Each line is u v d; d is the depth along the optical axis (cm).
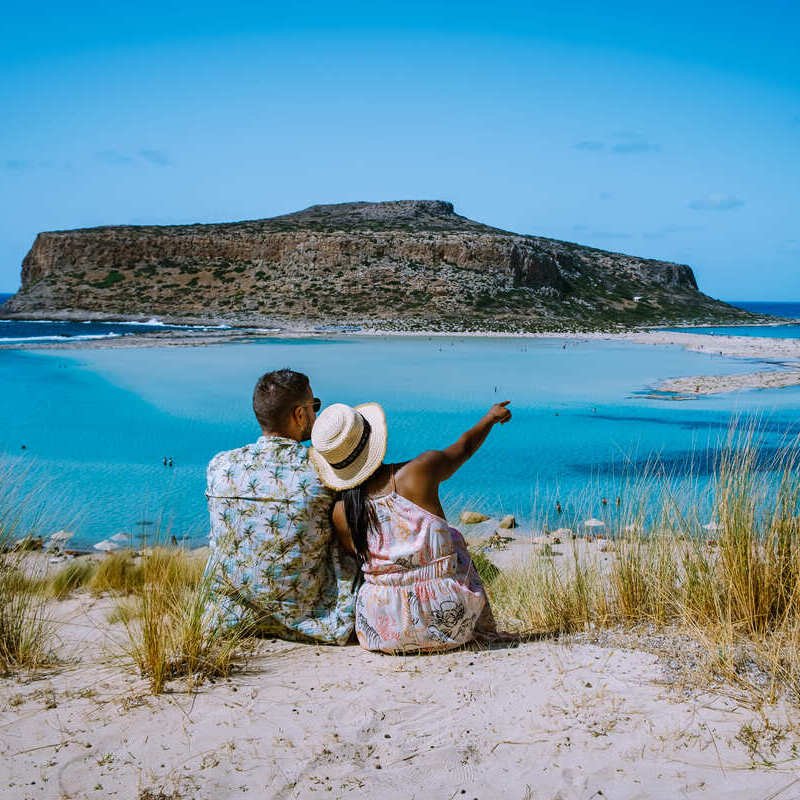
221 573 379
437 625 349
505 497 1277
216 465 384
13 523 572
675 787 228
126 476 1435
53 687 328
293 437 386
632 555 428
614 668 321
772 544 373
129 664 354
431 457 354
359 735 272
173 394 2633
